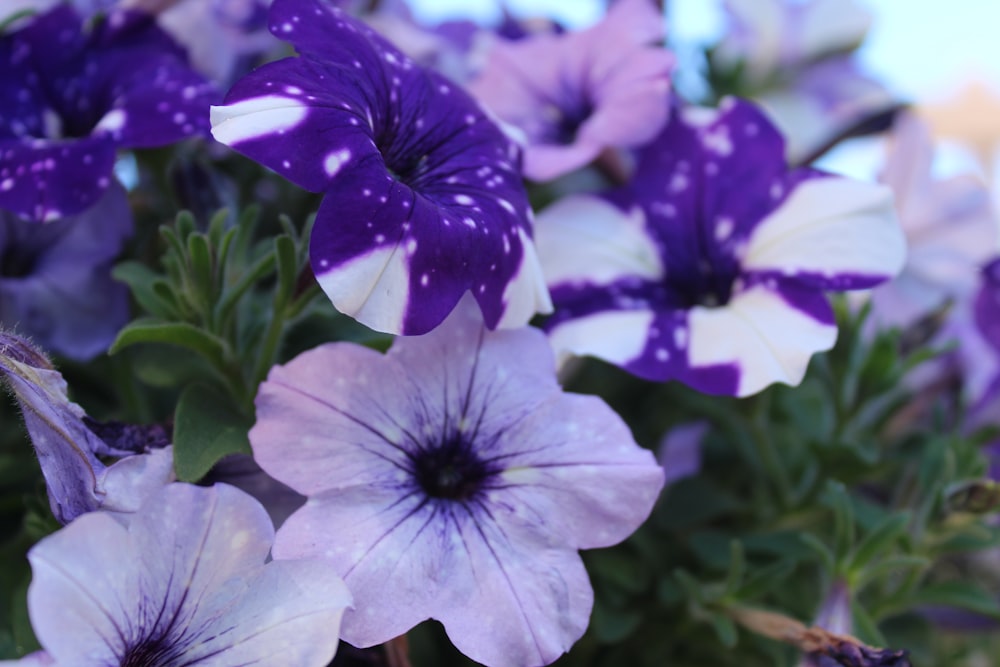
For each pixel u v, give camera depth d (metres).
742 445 0.34
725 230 0.31
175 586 0.23
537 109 0.35
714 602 0.30
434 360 0.26
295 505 0.26
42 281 0.30
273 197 0.35
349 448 0.25
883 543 0.28
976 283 0.38
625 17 0.35
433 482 0.26
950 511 0.30
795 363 0.28
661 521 0.33
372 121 0.26
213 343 0.27
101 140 0.28
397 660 0.26
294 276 0.26
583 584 0.25
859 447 0.31
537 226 0.31
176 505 0.23
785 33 0.41
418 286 0.24
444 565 0.25
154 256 0.31
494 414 0.26
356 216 0.24
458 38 0.41
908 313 0.38
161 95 0.29
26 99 0.30
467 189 0.26
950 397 0.36
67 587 0.22
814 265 0.29
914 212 0.38
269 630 0.23
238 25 0.36
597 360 0.35
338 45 0.26
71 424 0.24
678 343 0.29
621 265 0.31
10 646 0.27
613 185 0.35
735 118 0.32
